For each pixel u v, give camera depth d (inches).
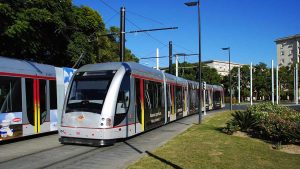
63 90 754.2
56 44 1081.4
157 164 434.0
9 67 625.6
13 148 578.6
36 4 949.8
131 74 673.0
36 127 681.0
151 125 786.8
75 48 1097.4
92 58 1179.9
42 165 448.5
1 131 597.3
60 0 1025.5
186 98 1235.2
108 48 1465.3
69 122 601.3
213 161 451.2
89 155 518.6
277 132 642.2
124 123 630.5
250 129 752.3
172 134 775.7
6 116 609.3
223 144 596.1
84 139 594.2
